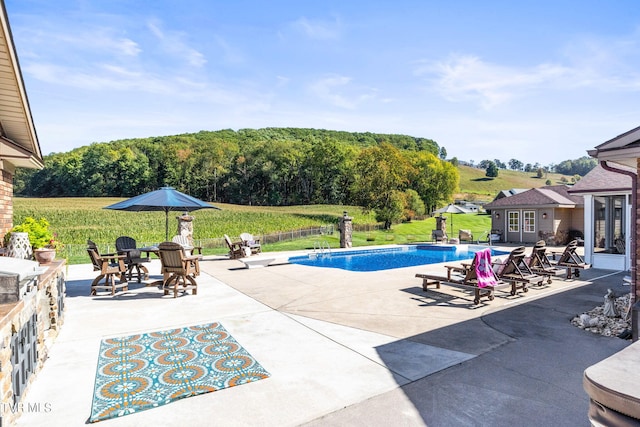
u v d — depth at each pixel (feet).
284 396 11.54
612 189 38.50
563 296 25.72
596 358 14.47
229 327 18.71
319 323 19.36
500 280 25.86
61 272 18.69
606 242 45.21
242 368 13.60
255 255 45.37
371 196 103.04
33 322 12.52
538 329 18.20
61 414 10.59
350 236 63.93
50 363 14.14
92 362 14.25
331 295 26.13
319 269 39.01
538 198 69.56
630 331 16.94
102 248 58.03
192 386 12.20
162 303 23.94
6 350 9.11
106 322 19.61
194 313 21.45
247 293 26.94
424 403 11.08
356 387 12.11
